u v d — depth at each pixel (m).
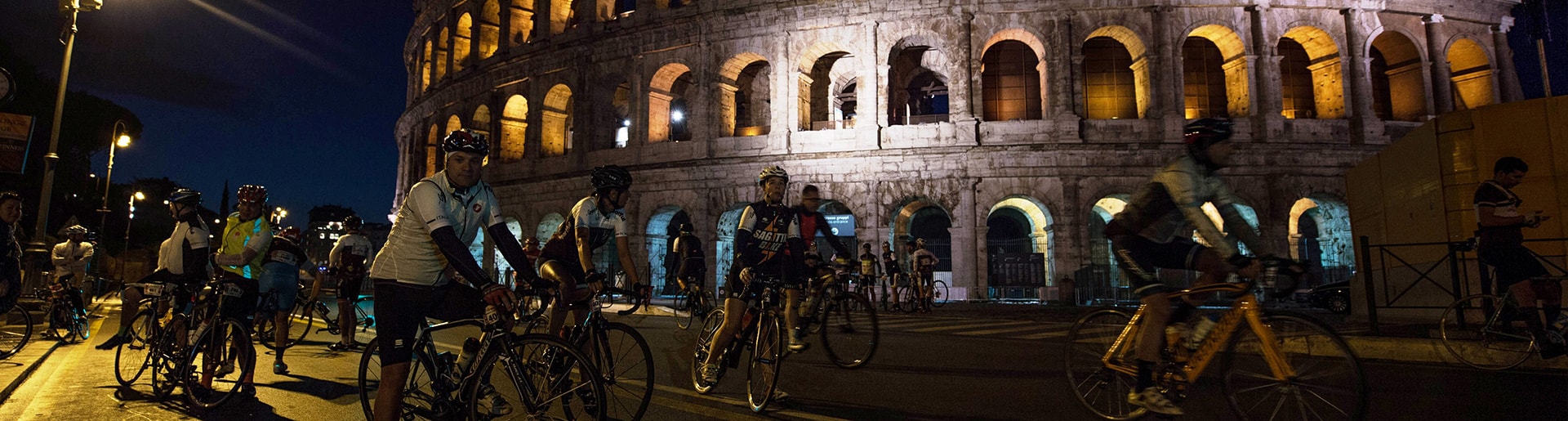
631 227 29.78
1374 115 25.95
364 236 10.02
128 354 6.86
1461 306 7.80
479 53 36.34
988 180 26.14
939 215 32.75
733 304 5.66
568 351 3.84
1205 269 4.52
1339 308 19.45
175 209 6.57
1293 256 26.66
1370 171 13.94
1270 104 25.88
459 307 4.21
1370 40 26.56
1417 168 11.91
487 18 37.12
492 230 4.21
